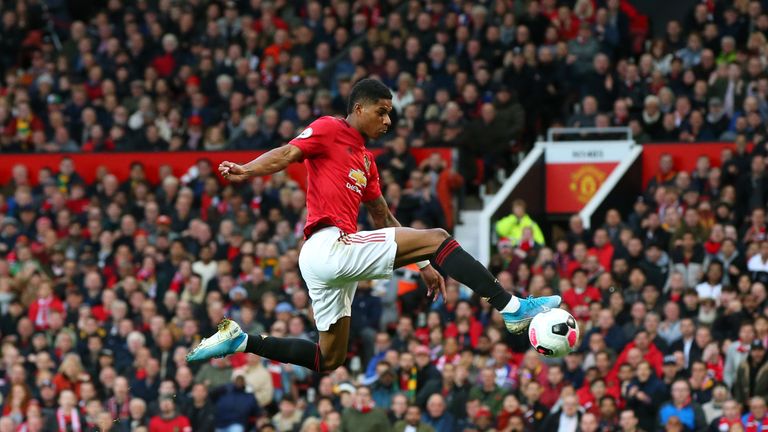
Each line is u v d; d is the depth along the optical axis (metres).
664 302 40.28
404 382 38.88
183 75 56.06
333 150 20.09
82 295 45.19
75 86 55.47
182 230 48.72
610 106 51.25
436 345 40.16
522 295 42.44
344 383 38.97
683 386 36.06
